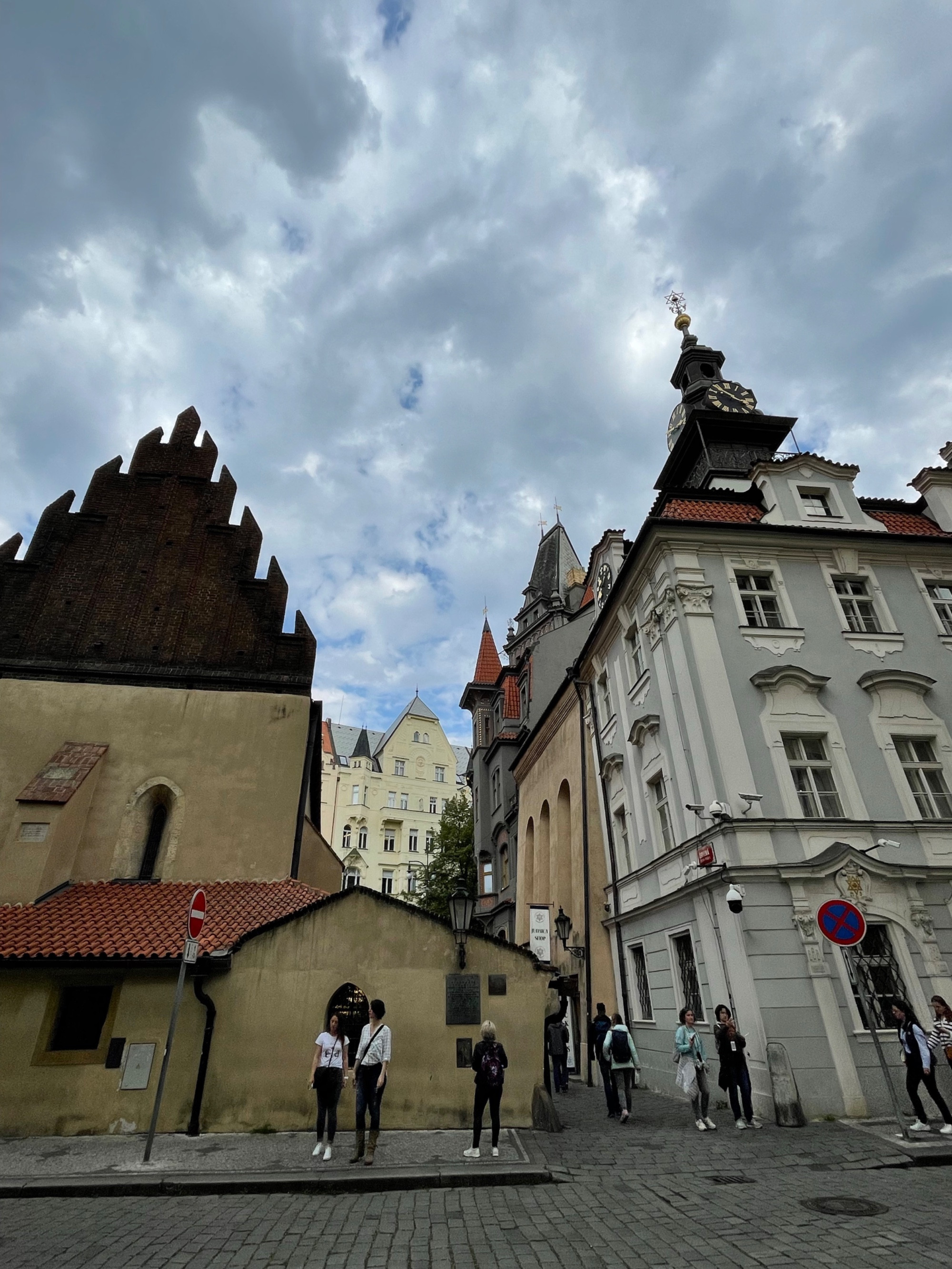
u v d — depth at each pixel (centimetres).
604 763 1958
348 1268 535
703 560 1598
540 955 2008
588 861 2048
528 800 3011
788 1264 529
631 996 1717
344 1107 1041
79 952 1079
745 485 2114
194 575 1838
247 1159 856
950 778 1440
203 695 1650
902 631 1606
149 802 1541
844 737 1434
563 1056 1611
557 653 3316
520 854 2977
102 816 1487
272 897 1352
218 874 1466
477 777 3969
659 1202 693
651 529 1603
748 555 1625
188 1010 1079
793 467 1769
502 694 3788
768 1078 1088
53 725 1566
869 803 1370
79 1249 578
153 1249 577
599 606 2202
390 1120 1034
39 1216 672
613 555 2152
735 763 1354
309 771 2244
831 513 1752
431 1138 969
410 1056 1070
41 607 1717
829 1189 728
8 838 1326
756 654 1495
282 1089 1038
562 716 2495
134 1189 748
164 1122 1009
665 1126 1081
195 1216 666
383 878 6131
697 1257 546
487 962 1138
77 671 1644
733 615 1534
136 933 1160
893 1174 784
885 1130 985
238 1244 588
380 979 1109
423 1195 734
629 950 1748
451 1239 596
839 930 923
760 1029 1127
